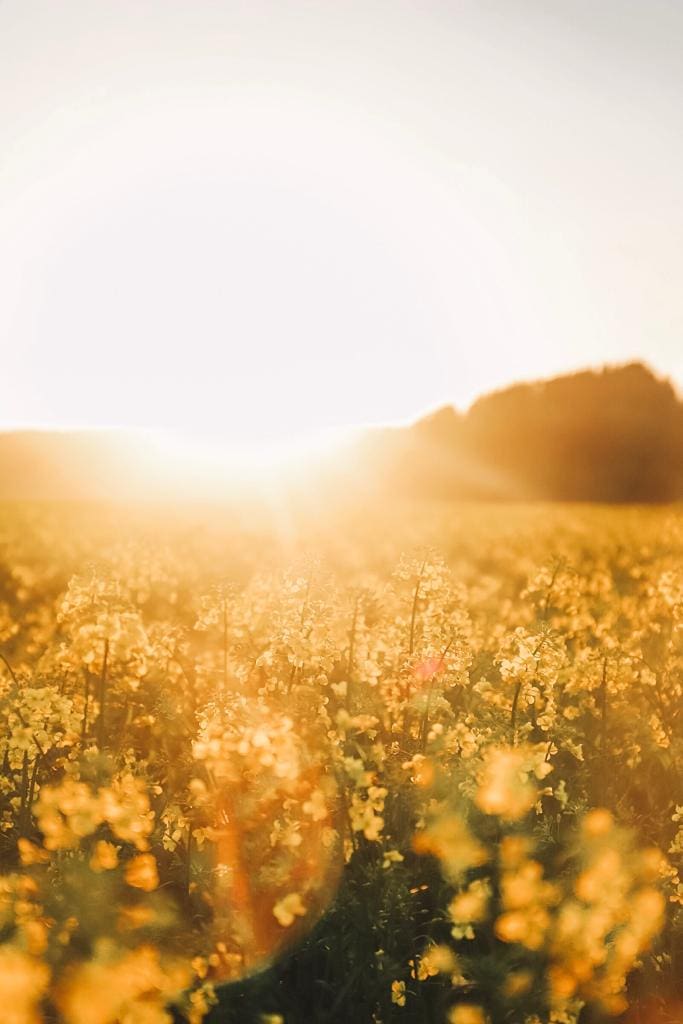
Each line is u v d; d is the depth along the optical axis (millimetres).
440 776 865
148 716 1020
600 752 1017
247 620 1021
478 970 796
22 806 887
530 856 862
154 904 823
